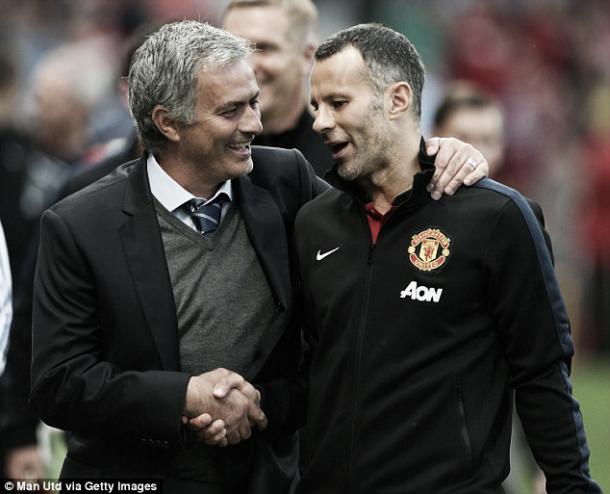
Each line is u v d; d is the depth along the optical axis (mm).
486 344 14812
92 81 36562
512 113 59156
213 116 15203
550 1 66625
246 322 15773
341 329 15125
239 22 19844
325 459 14984
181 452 15648
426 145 15312
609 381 44188
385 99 14891
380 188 15148
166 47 15312
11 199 26906
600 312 48469
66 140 30281
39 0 57344
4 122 28016
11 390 20422
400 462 14586
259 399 15375
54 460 21172
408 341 14727
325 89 14922
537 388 14797
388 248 14953
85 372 15164
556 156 56844
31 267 20328
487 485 14508
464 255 14656
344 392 14945
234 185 16094
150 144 15703
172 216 15680
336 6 61812
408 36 62781
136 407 14906
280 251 15945
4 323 16641
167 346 15281
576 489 14664
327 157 20266
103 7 58750
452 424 14562
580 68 65375
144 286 15328
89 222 15508
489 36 63156
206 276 15633
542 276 14688
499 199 14766
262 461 16078
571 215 51500
